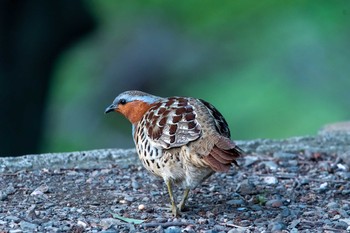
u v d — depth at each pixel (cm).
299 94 2294
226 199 895
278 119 2270
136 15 2684
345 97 2262
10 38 1661
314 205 882
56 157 1016
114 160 1025
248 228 799
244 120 2317
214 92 2527
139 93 877
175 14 2659
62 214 840
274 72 2397
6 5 1631
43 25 1672
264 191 924
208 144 765
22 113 1727
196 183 801
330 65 2312
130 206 870
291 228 805
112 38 2686
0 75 1667
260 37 2511
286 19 2458
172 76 2658
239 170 998
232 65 2552
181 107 803
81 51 2638
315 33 2373
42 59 1709
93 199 890
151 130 804
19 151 1745
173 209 835
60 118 2539
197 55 2645
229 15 2584
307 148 1080
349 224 817
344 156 1035
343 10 2236
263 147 1084
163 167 802
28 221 815
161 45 2688
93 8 1839
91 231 791
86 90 2647
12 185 927
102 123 2547
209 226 808
